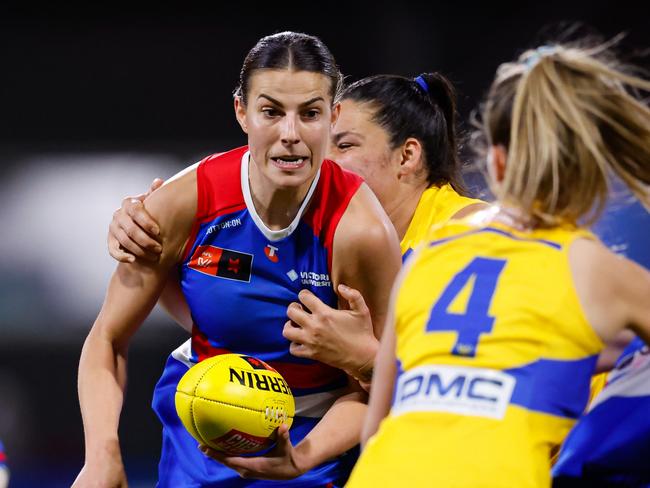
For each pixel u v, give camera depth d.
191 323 11.28
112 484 9.70
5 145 37.59
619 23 36.12
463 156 15.38
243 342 10.26
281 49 9.34
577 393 7.20
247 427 9.01
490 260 7.58
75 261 36.97
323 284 10.00
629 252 9.11
